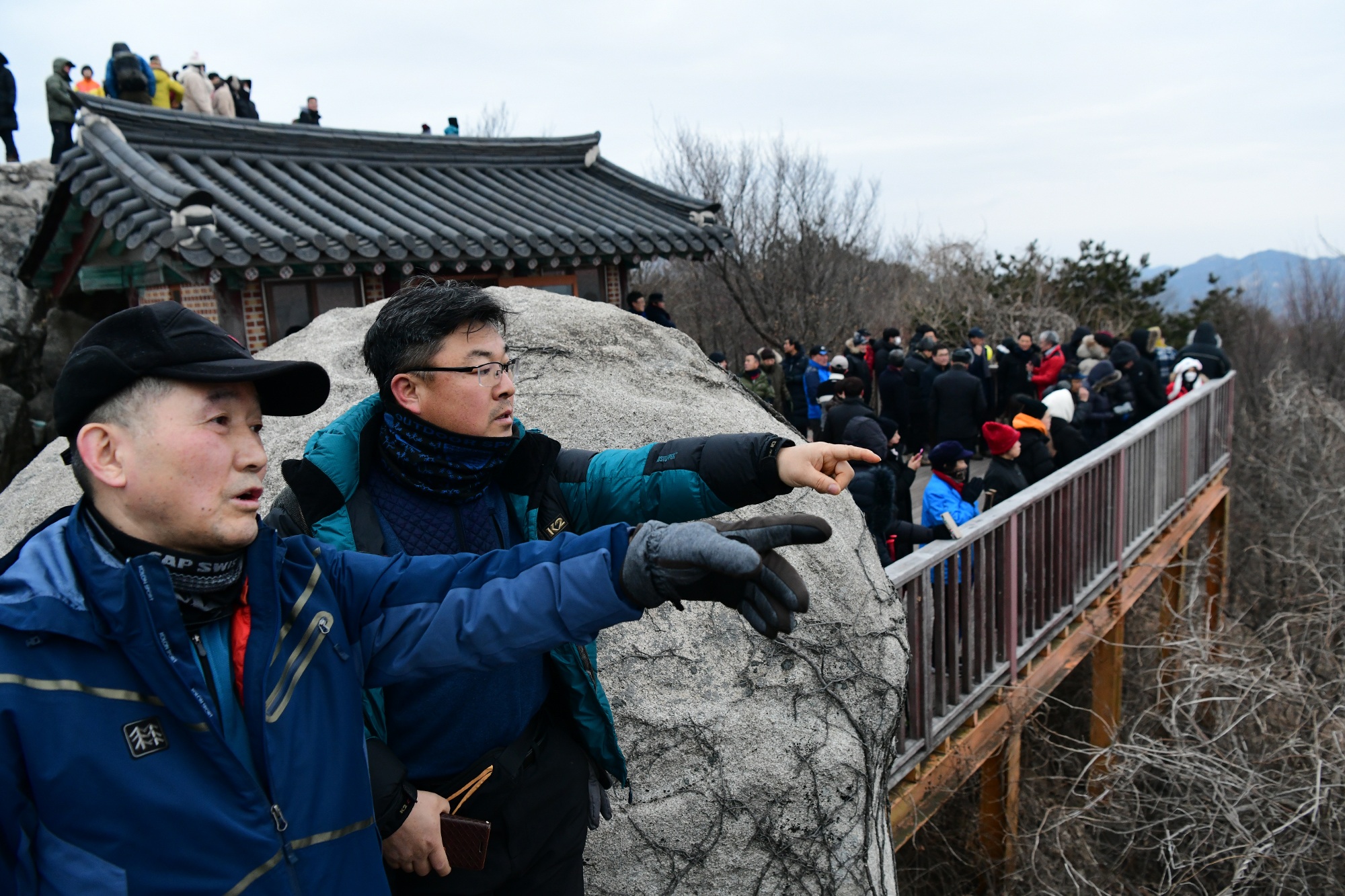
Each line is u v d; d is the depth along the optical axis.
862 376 13.20
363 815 1.32
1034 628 5.88
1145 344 10.97
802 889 2.78
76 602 1.11
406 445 1.71
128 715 1.13
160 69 13.03
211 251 7.20
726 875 2.71
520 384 3.46
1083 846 6.80
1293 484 12.71
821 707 2.99
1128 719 8.82
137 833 1.12
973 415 10.19
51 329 11.28
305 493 1.67
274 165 9.46
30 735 1.08
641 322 4.00
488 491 1.83
